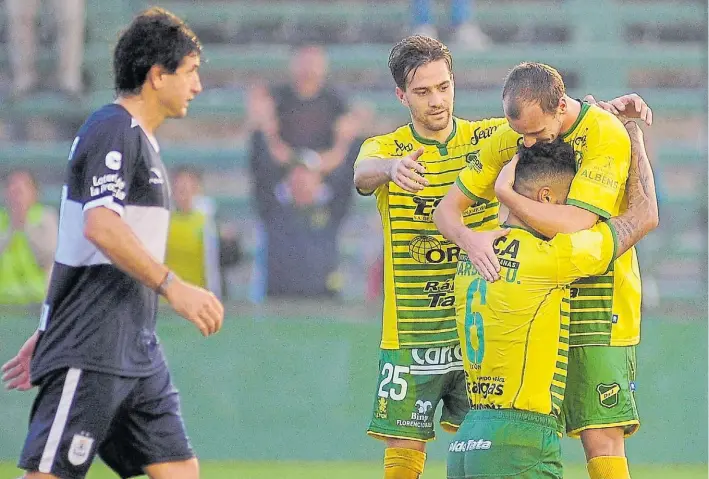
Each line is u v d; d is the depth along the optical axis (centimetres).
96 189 1257
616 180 1274
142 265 1243
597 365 1389
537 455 1230
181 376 2670
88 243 1289
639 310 1434
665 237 3416
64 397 1280
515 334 1236
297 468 2569
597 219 1273
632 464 2659
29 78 3694
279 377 2683
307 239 2956
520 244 1248
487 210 1502
